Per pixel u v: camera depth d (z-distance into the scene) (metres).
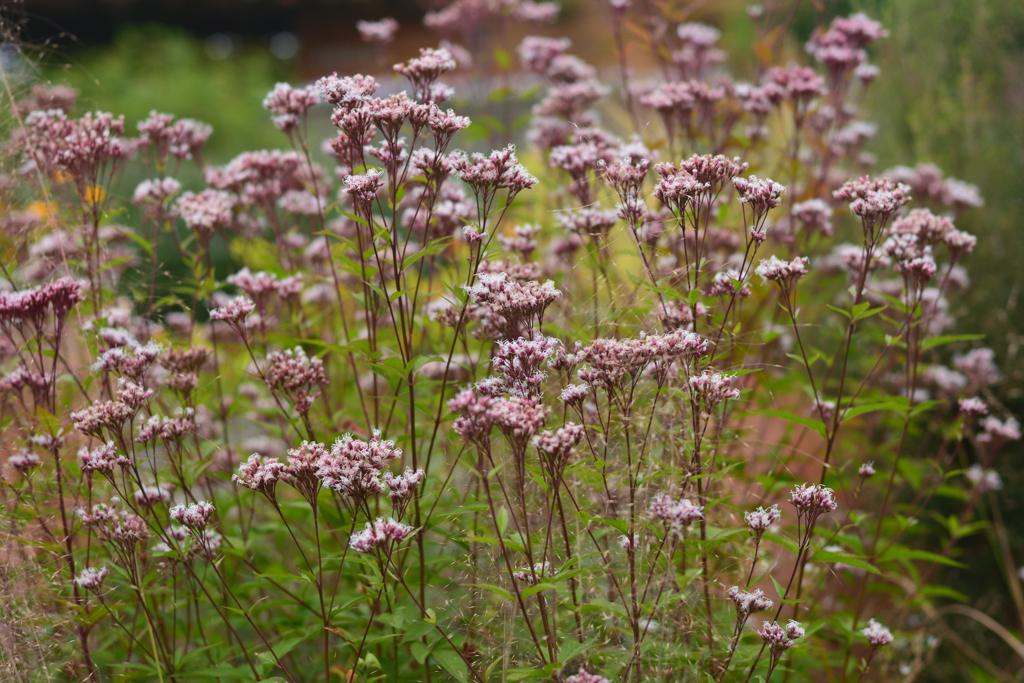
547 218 4.62
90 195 3.53
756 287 4.39
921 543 5.43
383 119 2.75
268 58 17.80
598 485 2.56
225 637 3.42
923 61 6.27
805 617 3.87
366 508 2.52
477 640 2.77
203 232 3.77
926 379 4.75
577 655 2.58
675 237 3.63
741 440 3.45
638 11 5.52
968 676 4.71
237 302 3.06
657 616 2.75
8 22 3.82
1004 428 4.01
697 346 2.68
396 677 2.91
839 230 5.70
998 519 4.83
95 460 2.69
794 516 4.21
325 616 2.56
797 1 5.29
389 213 4.53
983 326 5.44
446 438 3.37
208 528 2.98
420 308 3.70
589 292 3.96
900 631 4.29
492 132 5.36
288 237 4.36
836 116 4.84
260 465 2.57
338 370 4.42
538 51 5.23
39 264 3.72
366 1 15.47
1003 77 6.21
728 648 2.72
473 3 5.75
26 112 3.81
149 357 3.00
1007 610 5.12
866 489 5.16
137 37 16.28
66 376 3.52
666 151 4.59
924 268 3.16
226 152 14.64
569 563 2.33
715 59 5.50
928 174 4.93
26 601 2.88
